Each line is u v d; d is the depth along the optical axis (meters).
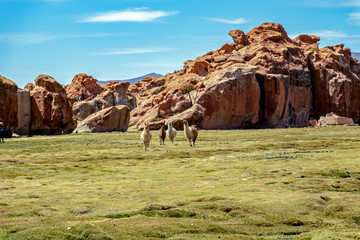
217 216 11.04
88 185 17.30
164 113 85.44
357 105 105.06
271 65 94.50
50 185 17.39
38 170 21.61
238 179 17.77
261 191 14.48
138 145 37.91
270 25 110.06
